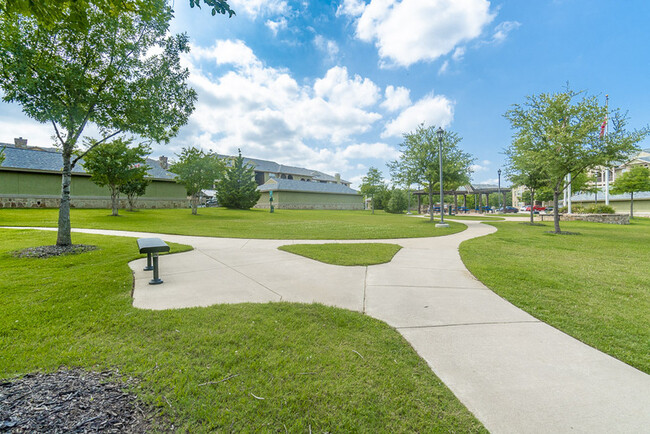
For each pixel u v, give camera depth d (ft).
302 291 15.65
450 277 18.67
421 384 7.78
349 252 26.73
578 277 18.63
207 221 61.93
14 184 74.74
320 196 154.71
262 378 7.76
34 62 22.75
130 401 6.71
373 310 13.07
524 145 48.93
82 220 53.83
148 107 27.14
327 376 7.98
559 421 6.47
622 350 9.62
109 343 9.54
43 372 7.73
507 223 67.77
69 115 25.73
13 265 20.56
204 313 12.10
